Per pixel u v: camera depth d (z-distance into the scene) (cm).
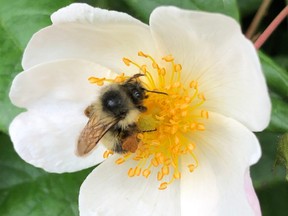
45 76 10
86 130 10
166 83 10
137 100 10
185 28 9
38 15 11
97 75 10
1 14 11
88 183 10
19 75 10
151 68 10
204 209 10
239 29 8
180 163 10
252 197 9
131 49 10
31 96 10
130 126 10
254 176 12
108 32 10
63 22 9
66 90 10
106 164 11
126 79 10
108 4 11
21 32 11
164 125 10
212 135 10
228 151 10
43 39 10
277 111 11
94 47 10
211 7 11
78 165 11
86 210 10
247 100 9
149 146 10
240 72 9
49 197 12
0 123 11
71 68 10
